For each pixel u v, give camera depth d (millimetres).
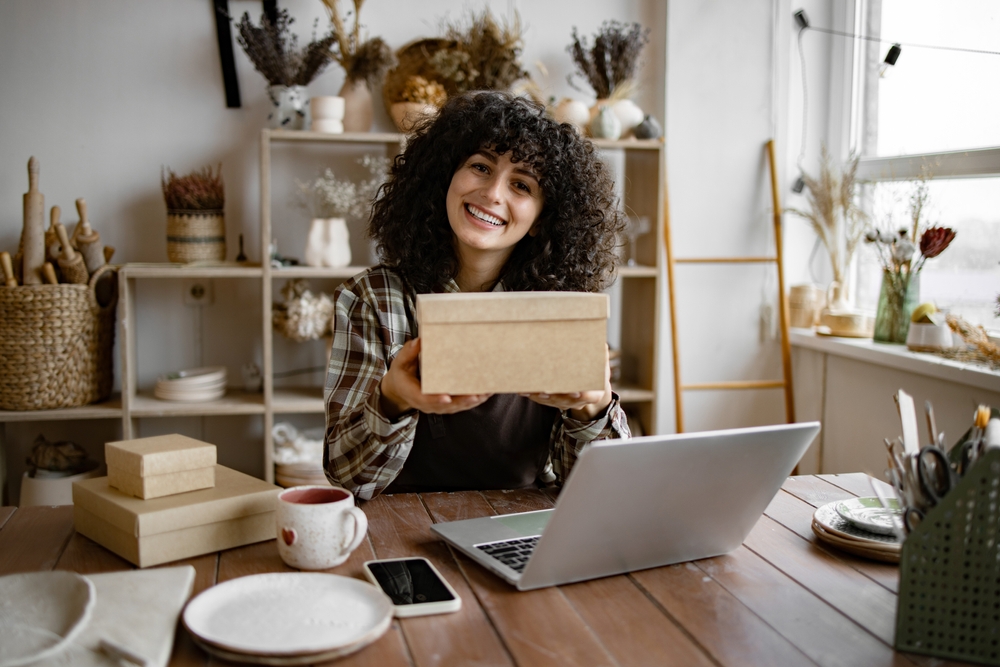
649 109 3223
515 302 976
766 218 3316
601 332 994
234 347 3045
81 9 2822
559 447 1477
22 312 2553
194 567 1048
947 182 2736
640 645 865
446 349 972
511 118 1429
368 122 2869
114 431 2969
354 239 3033
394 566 1031
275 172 2986
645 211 3025
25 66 2809
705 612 944
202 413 2686
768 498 1086
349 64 2807
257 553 1100
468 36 2846
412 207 1530
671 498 990
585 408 1364
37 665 766
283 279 3031
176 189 2701
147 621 847
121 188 2902
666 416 3344
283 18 2758
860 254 3250
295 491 1098
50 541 1140
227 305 3023
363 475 1314
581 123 2865
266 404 2717
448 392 977
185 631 879
